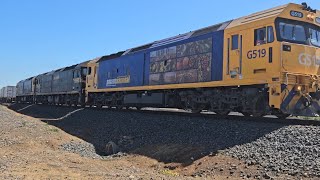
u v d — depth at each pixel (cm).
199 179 982
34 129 2170
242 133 1308
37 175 966
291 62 1377
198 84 1773
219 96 1675
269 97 1377
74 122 2648
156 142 1591
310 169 922
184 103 1975
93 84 3191
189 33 1944
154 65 2200
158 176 1012
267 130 1266
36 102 5328
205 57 1736
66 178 941
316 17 1512
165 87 2058
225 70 1603
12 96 7469
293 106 1364
